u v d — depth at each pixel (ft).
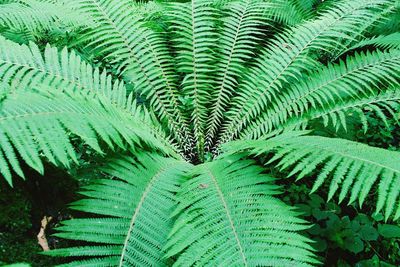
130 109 9.84
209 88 11.51
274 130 10.49
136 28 11.23
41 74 8.38
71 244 7.27
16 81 8.00
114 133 6.66
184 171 8.48
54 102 6.40
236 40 11.77
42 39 12.85
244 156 8.34
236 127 11.18
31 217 7.04
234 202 6.68
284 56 11.04
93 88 9.16
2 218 6.57
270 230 6.03
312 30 11.27
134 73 10.91
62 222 5.89
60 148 5.60
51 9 11.25
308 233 8.86
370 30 15.12
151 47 11.21
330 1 16.55
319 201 9.43
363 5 11.72
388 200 5.86
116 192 6.62
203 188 7.22
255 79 11.25
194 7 11.71
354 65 10.54
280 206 6.66
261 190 7.01
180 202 6.93
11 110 5.73
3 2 13.35
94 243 7.13
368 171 6.41
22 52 8.53
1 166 4.97
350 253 8.82
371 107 9.59
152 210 6.66
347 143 7.47
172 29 14.20
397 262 8.75
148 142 8.13
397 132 12.30
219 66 12.35
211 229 6.12
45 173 7.29
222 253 5.68
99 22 10.83
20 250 6.54
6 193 6.73
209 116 11.73
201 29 11.47
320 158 6.89
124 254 5.84
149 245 6.11
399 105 12.10
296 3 16.57
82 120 6.31
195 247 5.84
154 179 7.41
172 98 11.37
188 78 12.36
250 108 11.07
